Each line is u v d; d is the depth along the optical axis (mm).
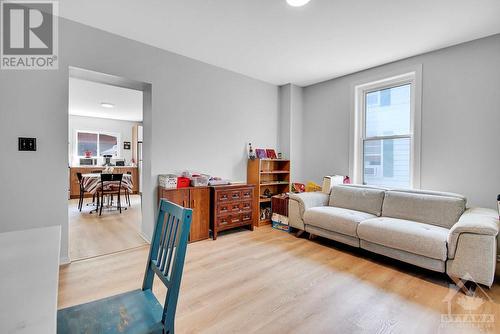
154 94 3131
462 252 2102
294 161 4586
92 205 5809
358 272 2453
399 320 1725
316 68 3756
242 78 4082
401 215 2941
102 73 2738
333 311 1823
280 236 3576
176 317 1736
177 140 3363
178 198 3131
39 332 611
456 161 2949
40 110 2410
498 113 2666
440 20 2441
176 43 3023
